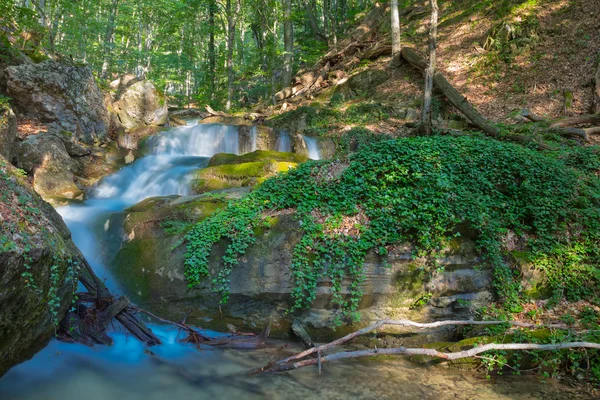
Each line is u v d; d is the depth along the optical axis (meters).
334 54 24.45
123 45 29.31
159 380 5.69
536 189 8.18
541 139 11.92
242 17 26.27
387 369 6.24
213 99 28.72
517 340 6.33
